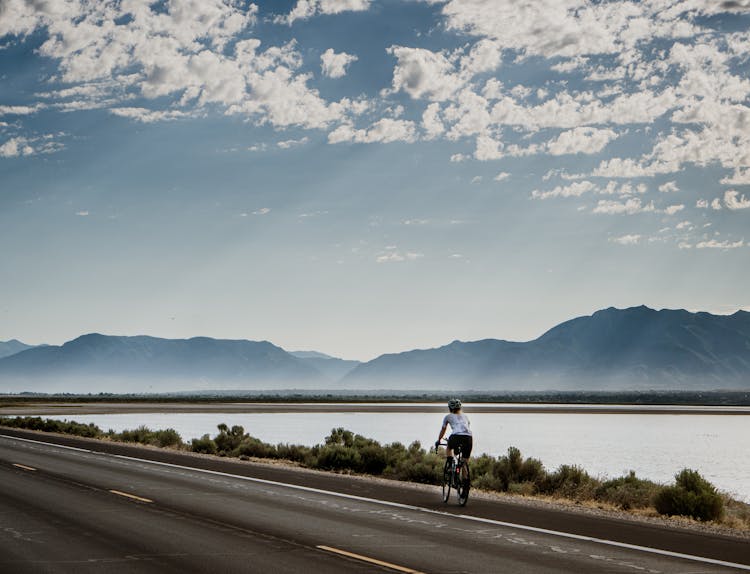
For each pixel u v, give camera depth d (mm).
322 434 72875
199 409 142375
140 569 11508
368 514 17219
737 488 37125
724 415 143250
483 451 54906
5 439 45656
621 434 78812
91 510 17422
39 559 12188
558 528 15523
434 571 11477
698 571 11555
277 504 18656
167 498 19516
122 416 113375
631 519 17078
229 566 11719
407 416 121188
